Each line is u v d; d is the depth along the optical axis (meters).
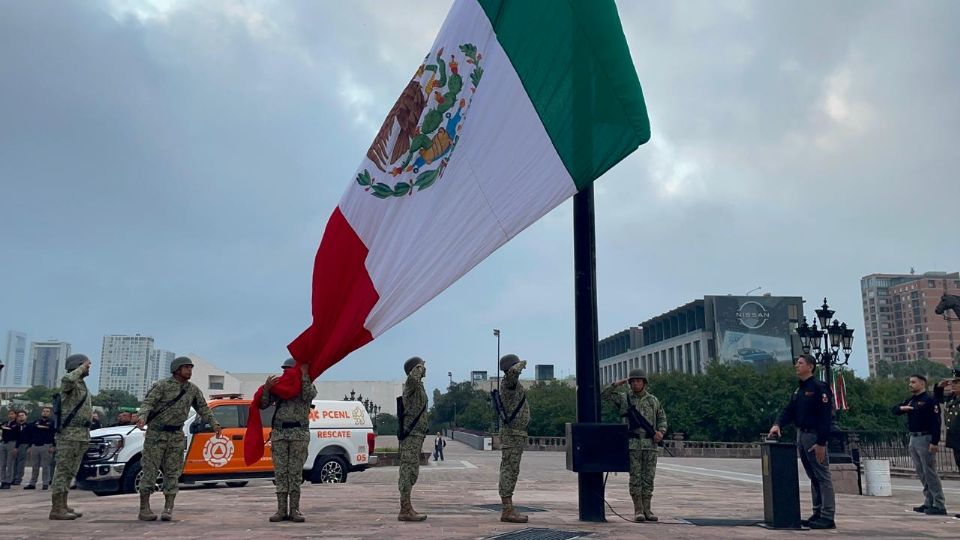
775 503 8.66
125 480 14.85
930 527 9.04
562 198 8.30
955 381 11.30
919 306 152.88
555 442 59.88
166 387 9.28
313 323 8.84
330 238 8.95
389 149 8.95
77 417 9.52
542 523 8.66
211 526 8.38
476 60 8.84
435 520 8.95
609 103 8.41
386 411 116.81
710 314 94.88
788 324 92.62
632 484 9.34
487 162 8.56
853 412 59.88
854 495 15.72
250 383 109.00
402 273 8.59
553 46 8.59
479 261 8.33
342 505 11.05
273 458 8.89
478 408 95.81
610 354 136.75
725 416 61.66
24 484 19.56
